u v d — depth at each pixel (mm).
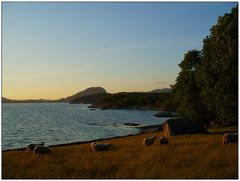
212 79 51250
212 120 60000
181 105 62812
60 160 22234
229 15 51125
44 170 18594
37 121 129250
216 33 51125
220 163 18594
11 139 74750
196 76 56031
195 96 60000
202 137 35562
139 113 192250
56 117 155875
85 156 23688
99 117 154125
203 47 54719
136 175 16188
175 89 65188
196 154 21531
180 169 17391
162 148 25156
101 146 27391
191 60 63531
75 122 122750
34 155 25969
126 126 104562
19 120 135750
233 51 47125
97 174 17359
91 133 85750
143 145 30594
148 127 97125
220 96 48062
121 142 37688
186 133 41688
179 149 24250
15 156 25438
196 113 59500
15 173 17938
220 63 48531
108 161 20906
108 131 90125
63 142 68688
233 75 46906
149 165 18766
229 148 23547
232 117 47688
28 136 80188
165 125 43000
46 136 80062
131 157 22031
